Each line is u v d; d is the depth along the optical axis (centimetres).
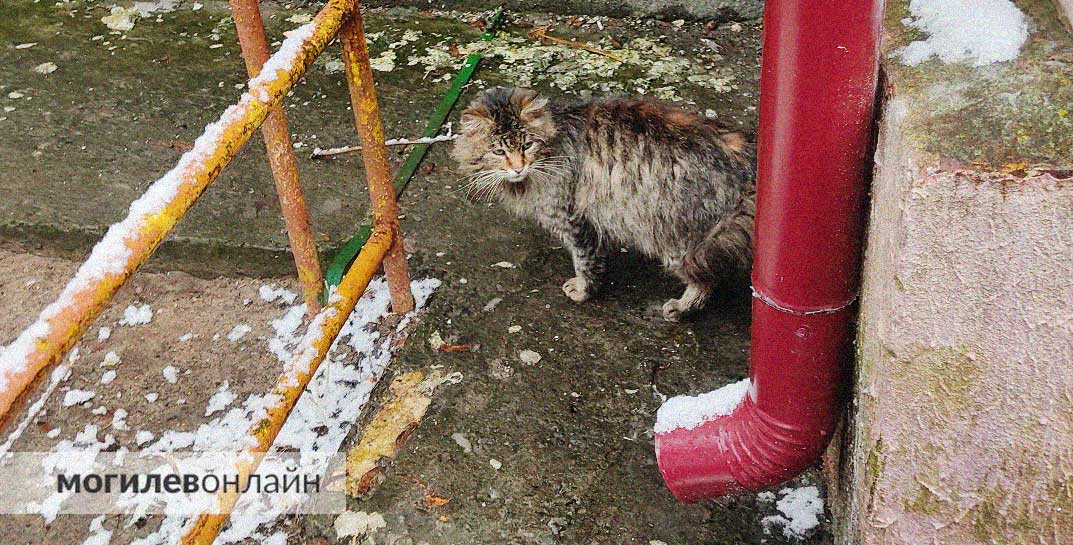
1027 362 162
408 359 229
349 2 203
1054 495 169
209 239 252
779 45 165
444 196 262
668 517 203
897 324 163
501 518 204
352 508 207
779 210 172
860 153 169
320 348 200
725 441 191
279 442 217
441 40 311
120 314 246
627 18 316
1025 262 157
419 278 244
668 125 229
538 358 228
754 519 202
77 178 269
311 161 272
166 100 293
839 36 162
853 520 184
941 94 161
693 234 229
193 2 333
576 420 217
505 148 232
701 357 228
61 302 154
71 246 259
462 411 219
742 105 283
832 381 182
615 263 248
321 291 228
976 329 161
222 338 240
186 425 225
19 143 279
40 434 224
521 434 215
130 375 234
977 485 170
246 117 179
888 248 163
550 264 247
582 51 304
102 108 290
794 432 186
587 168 233
